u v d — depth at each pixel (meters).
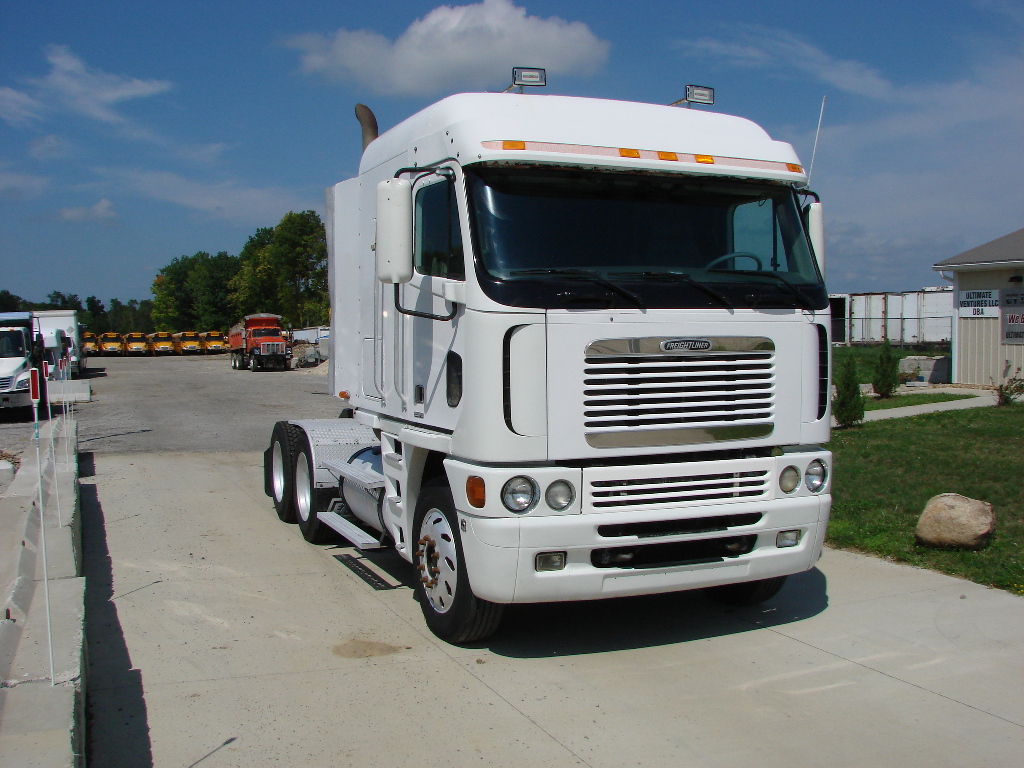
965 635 5.35
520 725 4.17
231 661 4.98
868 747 3.95
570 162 4.75
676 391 4.75
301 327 76.75
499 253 4.57
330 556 7.36
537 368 4.48
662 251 4.91
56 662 4.00
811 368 5.15
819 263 5.43
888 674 4.79
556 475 4.56
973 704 4.40
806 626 5.57
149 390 30.86
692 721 4.22
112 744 3.96
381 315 6.12
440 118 5.17
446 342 4.93
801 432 5.12
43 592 5.11
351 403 7.01
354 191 6.88
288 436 8.35
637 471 4.69
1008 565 6.47
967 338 21.20
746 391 4.91
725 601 6.09
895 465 10.61
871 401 18.53
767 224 5.26
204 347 76.44
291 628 5.55
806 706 4.38
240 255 105.69
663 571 4.82
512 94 5.21
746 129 5.60
